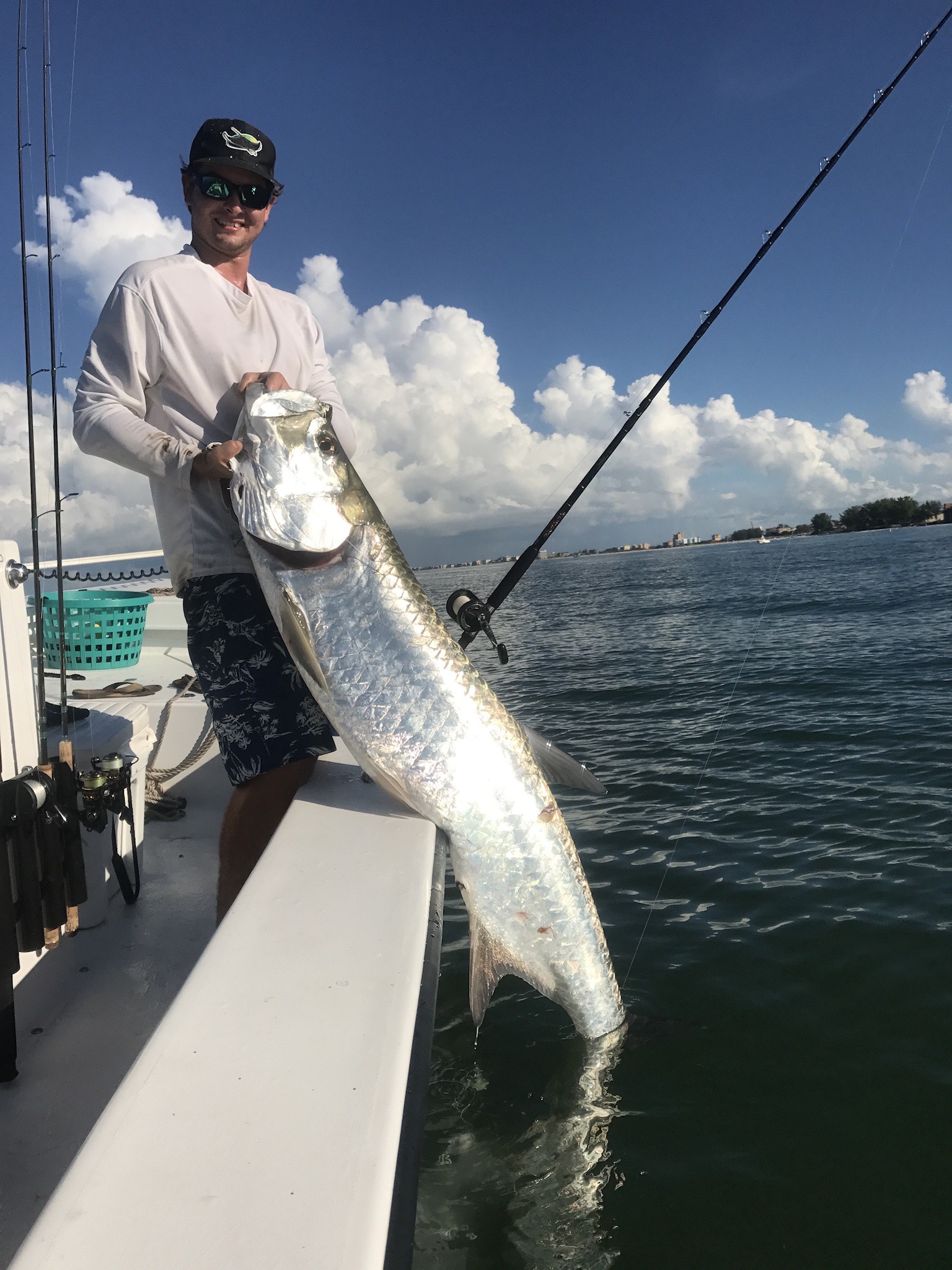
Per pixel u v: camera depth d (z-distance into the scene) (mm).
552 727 7902
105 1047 2045
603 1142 2146
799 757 6152
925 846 4227
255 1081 1038
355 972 1291
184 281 2268
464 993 2881
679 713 8266
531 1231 1845
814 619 17516
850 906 3576
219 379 2322
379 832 1892
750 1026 2713
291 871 1669
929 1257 1810
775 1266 1792
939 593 21500
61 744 1959
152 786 3617
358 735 1964
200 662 2283
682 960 3182
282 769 2256
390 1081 1039
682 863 4184
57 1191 851
